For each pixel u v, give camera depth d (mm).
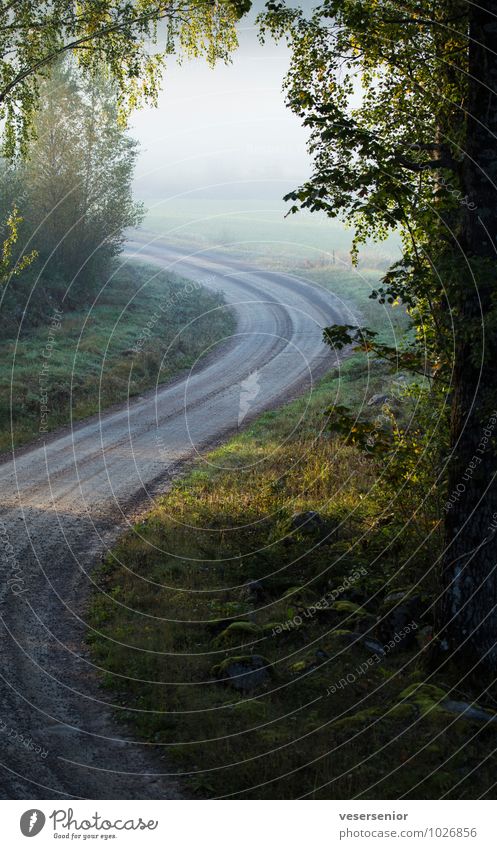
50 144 37656
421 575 11703
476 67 8766
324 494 16703
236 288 53750
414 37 10828
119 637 10820
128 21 14695
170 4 15000
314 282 54875
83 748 8070
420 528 11914
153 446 23250
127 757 7949
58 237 38906
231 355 37969
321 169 9641
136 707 9000
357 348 10594
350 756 7672
